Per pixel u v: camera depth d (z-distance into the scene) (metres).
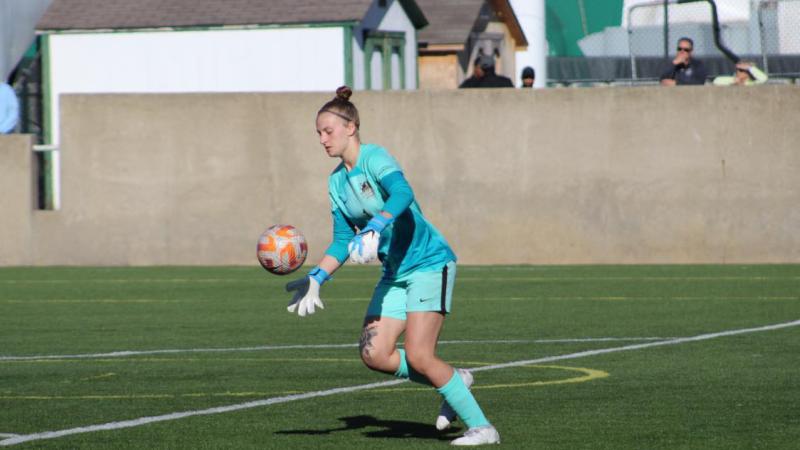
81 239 79.19
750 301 55.69
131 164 78.62
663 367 37.16
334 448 25.80
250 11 97.44
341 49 95.94
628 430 27.41
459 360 39.22
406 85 107.69
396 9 105.62
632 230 74.50
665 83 79.12
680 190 74.00
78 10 99.88
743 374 35.66
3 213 79.75
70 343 44.62
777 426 27.80
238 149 77.62
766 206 73.44
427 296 25.20
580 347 42.03
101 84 98.94
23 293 63.03
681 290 60.66
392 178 24.75
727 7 113.75
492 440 25.83
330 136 25.39
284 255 26.67
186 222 78.31
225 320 51.31
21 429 28.23
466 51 121.69
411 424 28.59
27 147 79.44
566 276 68.25
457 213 75.62
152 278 70.38
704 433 27.00
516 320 49.97
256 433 27.53
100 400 32.31
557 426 27.94
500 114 75.06
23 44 101.56
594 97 74.38
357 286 65.56
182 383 35.16
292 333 46.97
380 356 25.83
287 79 96.81
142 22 98.06
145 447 26.03
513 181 75.12
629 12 91.19
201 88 97.81
